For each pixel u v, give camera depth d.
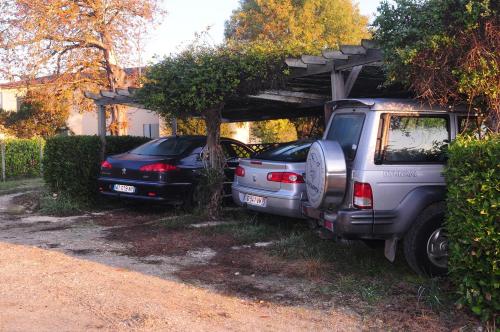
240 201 8.61
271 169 7.96
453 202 4.67
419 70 5.71
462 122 6.11
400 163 5.71
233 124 25.91
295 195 7.63
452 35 5.53
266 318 4.76
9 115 25.89
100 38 17.25
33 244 7.66
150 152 10.55
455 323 4.55
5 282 5.66
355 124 5.99
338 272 6.10
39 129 25.28
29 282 5.68
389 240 5.68
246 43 9.02
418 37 5.68
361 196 5.55
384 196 5.61
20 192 14.27
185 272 6.23
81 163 11.02
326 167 5.59
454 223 4.69
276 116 14.69
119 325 4.51
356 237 5.59
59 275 5.99
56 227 9.06
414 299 5.14
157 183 9.62
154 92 8.95
